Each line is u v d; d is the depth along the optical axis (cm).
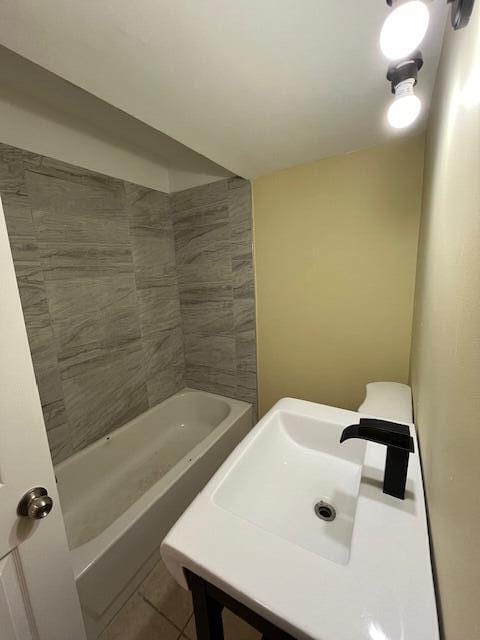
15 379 62
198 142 132
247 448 85
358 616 42
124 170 175
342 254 157
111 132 162
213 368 219
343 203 151
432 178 89
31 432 65
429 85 97
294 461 94
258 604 45
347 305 160
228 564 51
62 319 148
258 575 49
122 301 179
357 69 87
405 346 149
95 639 100
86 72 85
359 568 49
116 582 107
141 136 166
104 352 170
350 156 145
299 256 170
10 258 60
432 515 54
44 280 139
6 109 122
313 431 97
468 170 40
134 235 184
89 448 161
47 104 135
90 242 159
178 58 80
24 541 66
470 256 37
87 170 155
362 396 165
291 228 169
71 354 153
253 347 198
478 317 32
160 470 180
